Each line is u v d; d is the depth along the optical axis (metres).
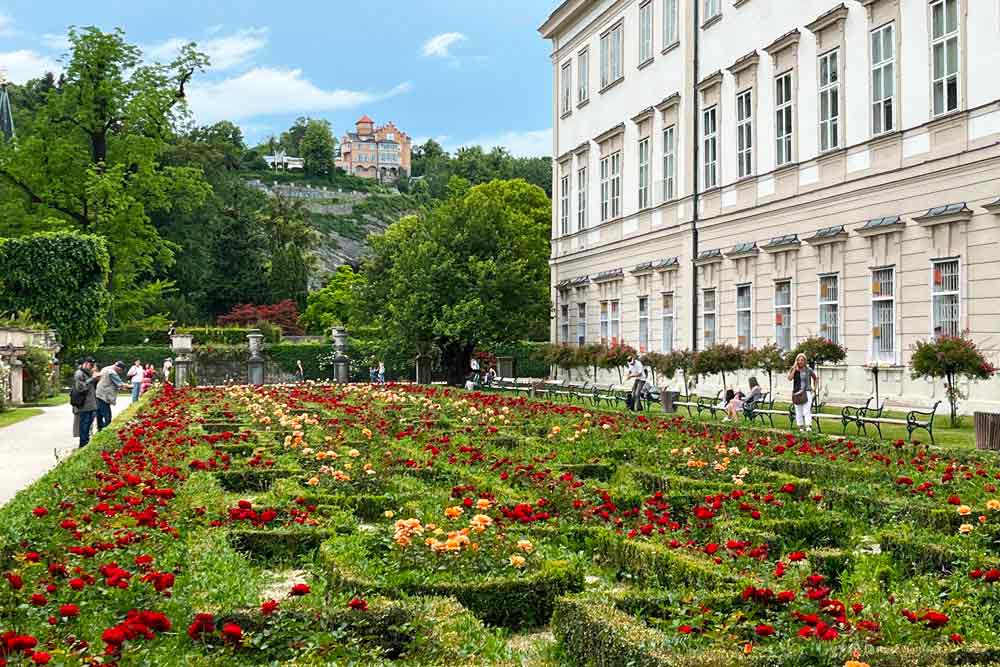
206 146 96.81
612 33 42.19
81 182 60.25
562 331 48.34
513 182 68.75
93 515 9.41
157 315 71.50
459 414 25.08
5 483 15.85
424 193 178.12
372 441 17.95
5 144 60.12
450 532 8.72
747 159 31.17
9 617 6.30
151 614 5.62
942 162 22.38
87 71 59.84
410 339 46.91
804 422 20.50
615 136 41.66
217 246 90.75
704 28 33.94
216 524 9.88
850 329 25.80
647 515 10.00
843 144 26.03
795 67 28.31
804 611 6.19
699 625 6.01
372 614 6.33
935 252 22.62
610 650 5.86
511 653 6.42
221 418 25.19
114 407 36.91
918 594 7.33
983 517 9.55
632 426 20.58
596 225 43.91
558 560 8.18
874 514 11.38
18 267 51.69
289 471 14.08
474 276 47.00
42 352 42.06
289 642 5.89
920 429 20.06
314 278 117.88
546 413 24.52
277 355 62.84
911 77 23.47
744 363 27.16
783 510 10.70
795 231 28.38
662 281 36.97
